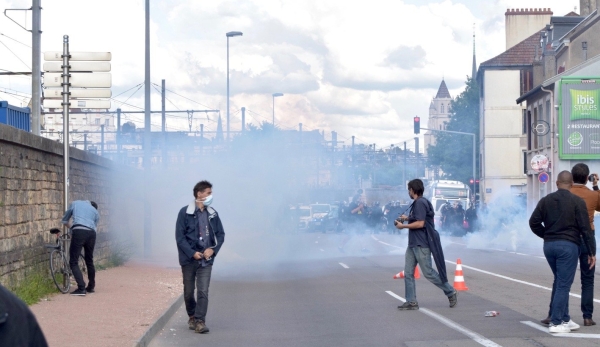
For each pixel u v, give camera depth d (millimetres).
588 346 8789
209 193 10734
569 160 38531
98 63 15242
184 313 12883
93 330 9906
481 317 11383
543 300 13375
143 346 9344
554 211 9609
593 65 38812
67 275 14359
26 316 3076
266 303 14047
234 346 9648
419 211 12383
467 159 76875
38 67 20891
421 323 10961
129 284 16234
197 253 10609
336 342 9656
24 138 13195
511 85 62375
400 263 23406
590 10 49812
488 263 22703
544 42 49875
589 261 9734
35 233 14227
